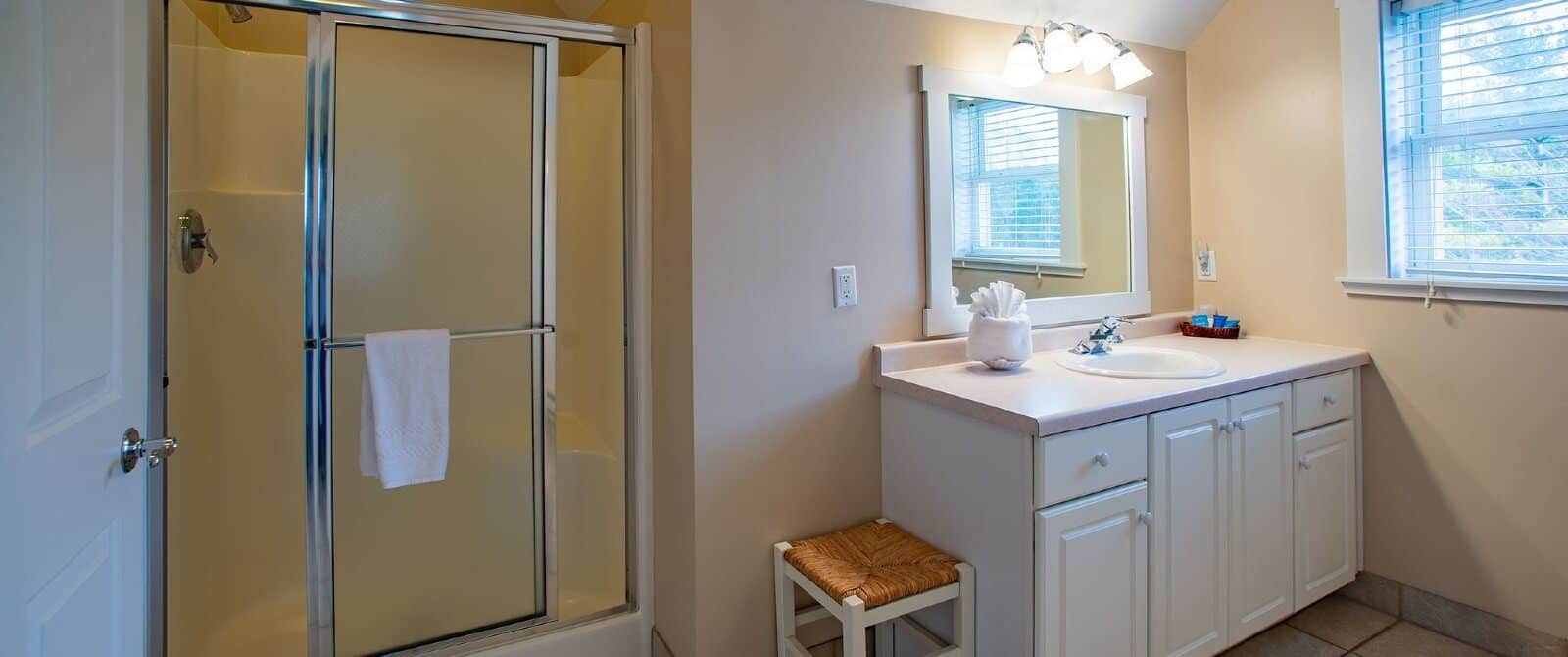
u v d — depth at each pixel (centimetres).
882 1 209
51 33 92
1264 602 209
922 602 172
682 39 184
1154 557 184
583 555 233
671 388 196
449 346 189
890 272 214
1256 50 255
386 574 199
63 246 95
